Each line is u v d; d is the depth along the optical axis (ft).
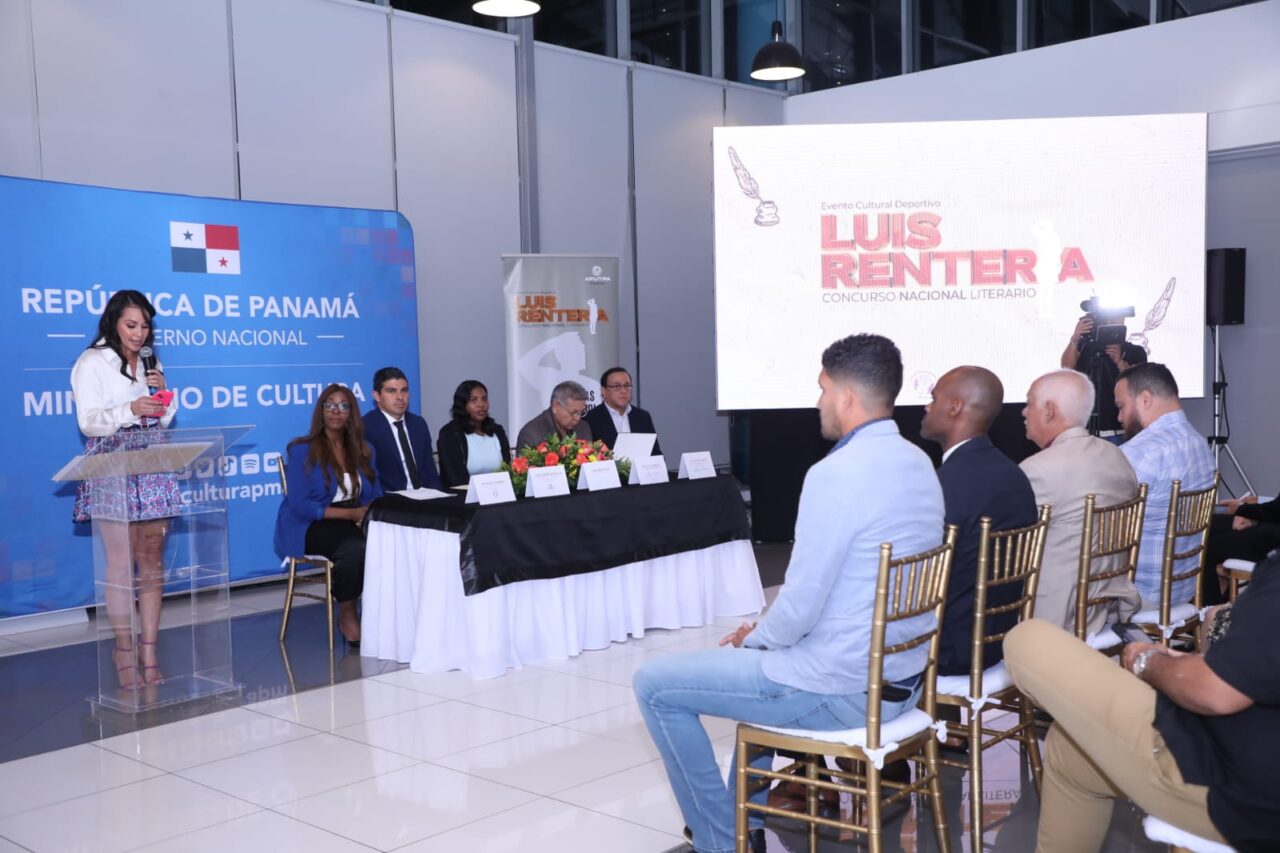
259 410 20.98
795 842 9.67
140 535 13.43
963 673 9.12
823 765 10.92
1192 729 6.05
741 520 18.21
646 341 30.07
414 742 12.34
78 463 12.28
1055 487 10.02
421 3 24.97
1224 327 27.02
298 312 21.44
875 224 23.53
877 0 31.30
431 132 25.18
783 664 7.94
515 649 15.31
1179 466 11.50
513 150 26.78
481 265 26.27
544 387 25.39
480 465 19.29
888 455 7.86
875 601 7.50
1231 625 5.89
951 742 12.10
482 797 10.70
